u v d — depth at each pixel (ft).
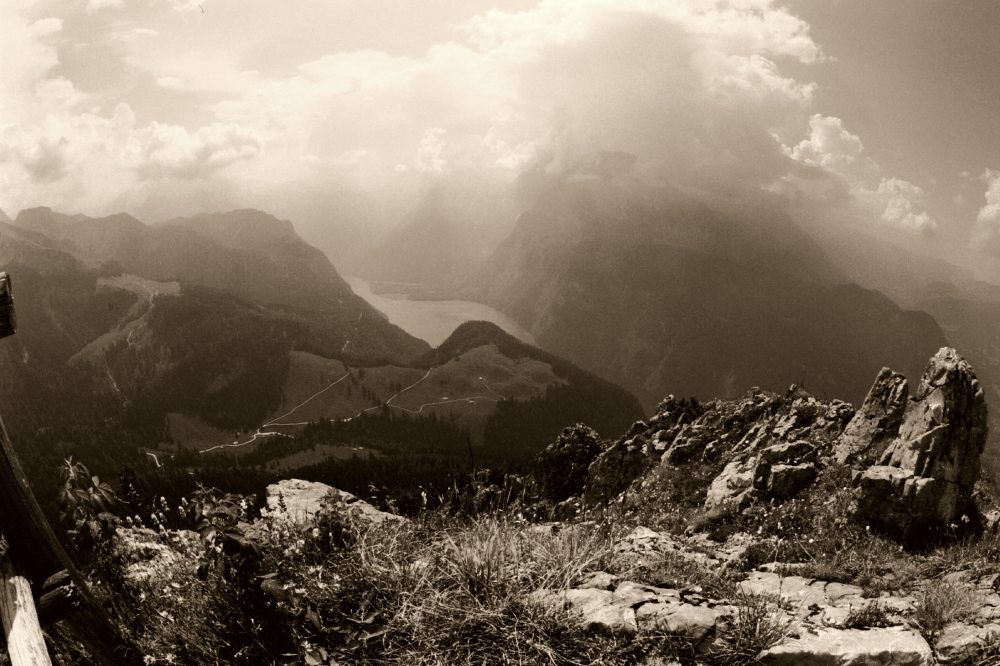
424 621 19.22
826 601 26.32
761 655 18.89
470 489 27.53
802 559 38.86
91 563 21.34
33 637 14.29
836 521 46.01
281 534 22.44
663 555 27.55
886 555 39.45
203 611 18.92
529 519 27.63
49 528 16.30
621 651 18.86
